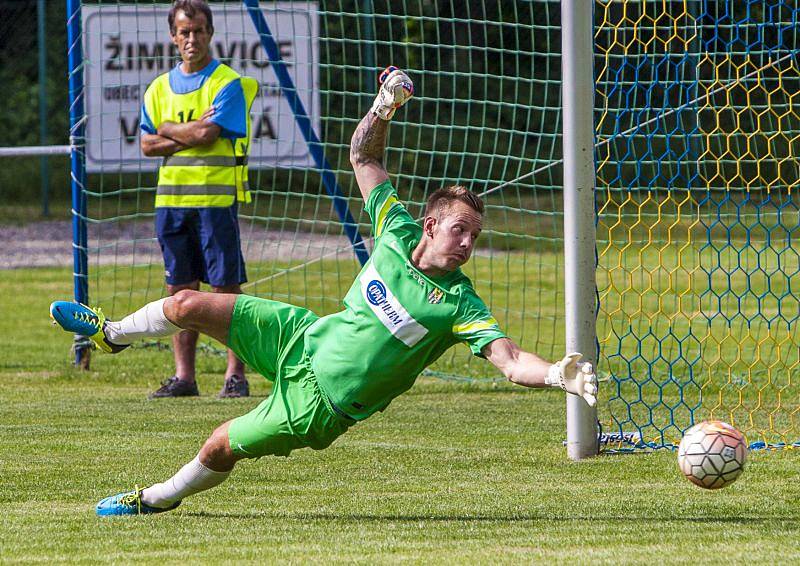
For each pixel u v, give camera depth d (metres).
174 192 29.61
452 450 22.86
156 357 37.75
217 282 29.61
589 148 21.23
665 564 13.94
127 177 90.81
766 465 21.09
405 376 15.55
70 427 25.42
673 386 30.97
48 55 101.62
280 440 15.98
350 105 75.62
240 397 29.83
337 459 21.88
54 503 18.12
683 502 17.98
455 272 15.43
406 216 16.44
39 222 83.06
